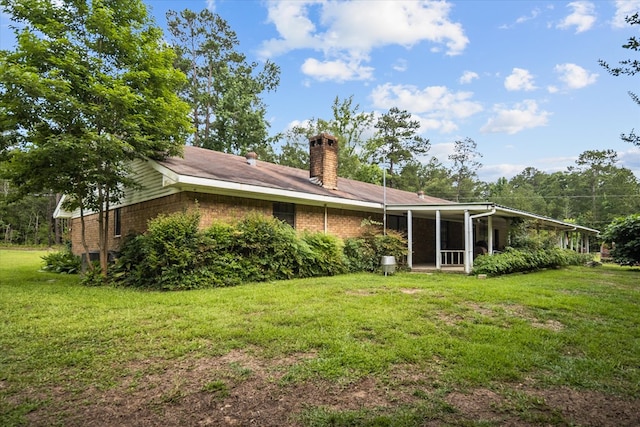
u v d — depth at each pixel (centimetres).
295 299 654
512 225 1503
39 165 835
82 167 865
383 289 779
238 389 312
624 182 5312
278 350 397
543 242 1519
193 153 1259
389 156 4512
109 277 908
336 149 1469
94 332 460
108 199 970
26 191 902
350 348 397
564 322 528
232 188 953
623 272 1385
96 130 869
